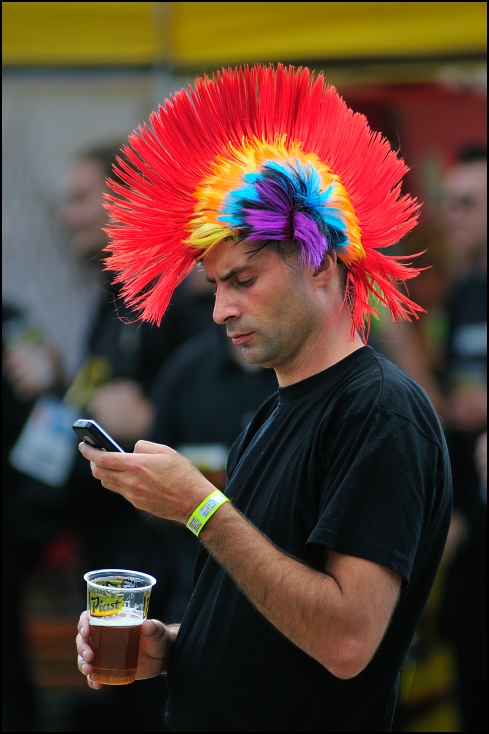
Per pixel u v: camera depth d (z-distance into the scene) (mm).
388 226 6859
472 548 13844
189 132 6840
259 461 6777
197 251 6863
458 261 15961
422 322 15711
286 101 6902
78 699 15766
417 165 16734
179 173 6805
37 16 14898
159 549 14062
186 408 13562
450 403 14422
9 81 15047
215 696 6469
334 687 6352
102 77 14969
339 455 6148
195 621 6852
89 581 6801
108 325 15102
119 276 7285
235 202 6426
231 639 6461
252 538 6090
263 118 6879
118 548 14250
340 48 14359
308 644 5852
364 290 6836
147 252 7070
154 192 6832
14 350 14852
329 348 6715
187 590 13188
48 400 14750
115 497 14406
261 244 6469
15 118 17016
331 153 6941
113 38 14867
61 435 14477
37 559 14750
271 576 5918
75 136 17094
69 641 16578
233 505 6492
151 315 7301
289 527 6344
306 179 6551
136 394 14695
